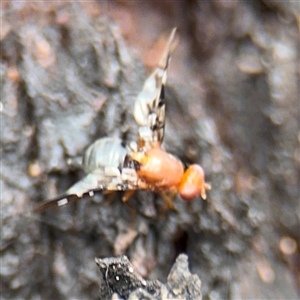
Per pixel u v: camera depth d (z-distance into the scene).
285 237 0.06
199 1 0.06
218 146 0.06
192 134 0.06
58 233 0.06
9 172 0.05
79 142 0.05
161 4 0.06
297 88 0.06
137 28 0.06
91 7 0.06
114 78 0.06
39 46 0.05
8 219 0.05
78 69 0.06
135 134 0.06
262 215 0.06
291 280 0.06
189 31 0.06
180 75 0.06
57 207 0.05
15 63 0.05
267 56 0.06
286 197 0.06
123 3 0.06
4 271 0.05
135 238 0.06
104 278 0.05
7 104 0.05
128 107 0.06
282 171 0.06
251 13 0.06
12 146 0.05
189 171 0.05
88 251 0.06
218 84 0.06
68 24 0.06
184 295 0.05
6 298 0.05
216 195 0.06
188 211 0.06
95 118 0.06
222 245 0.06
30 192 0.05
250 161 0.06
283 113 0.06
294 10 0.06
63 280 0.06
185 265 0.05
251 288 0.06
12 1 0.05
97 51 0.06
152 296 0.05
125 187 0.05
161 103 0.05
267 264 0.06
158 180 0.05
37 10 0.06
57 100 0.05
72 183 0.05
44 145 0.05
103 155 0.05
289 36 0.06
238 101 0.06
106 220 0.06
